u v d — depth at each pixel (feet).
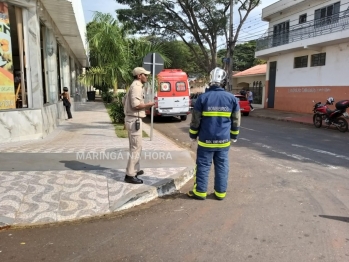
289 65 71.92
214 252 10.44
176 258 10.05
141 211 13.94
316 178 19.31
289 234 11.77
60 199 14.11
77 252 10.35
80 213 13.07
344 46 56.34
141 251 10.47
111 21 36.04
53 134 32.01
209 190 17.02
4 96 26.03
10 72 26.37
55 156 21.40
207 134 14.89
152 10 84.07
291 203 15.05
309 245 10.95
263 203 15.02
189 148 29.91
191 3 82.38
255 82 93.45
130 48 38.09
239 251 10.51
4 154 21.56
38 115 28.12
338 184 18.12
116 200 14.25
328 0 60.49
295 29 65.92
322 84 62.03
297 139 34.78
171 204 14.89
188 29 88.69
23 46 27.48
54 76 39.34
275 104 77.97
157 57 29.27
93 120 46.96
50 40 37.24
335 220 13.08
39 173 17.42
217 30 86.38
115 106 42.73
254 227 12.35
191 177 19.51
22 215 12.59
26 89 27.94
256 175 20.02
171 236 11.55
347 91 56.29
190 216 13.41
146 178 17.30
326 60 60.59
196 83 157.99
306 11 66.95
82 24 51.83
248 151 27.76
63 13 33.68
